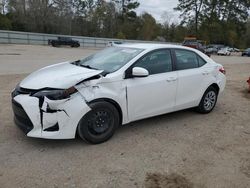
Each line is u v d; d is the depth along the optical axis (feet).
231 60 92.32
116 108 15.26
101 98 14.30
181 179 12.11
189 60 19.03
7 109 19.85
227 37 245.45
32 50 94.27
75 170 12.32
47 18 195.93
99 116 14.47
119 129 17.01
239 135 17.21
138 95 15.78
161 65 17.13
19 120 14.38
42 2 193.88
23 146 14.24
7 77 33.63
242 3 251.19
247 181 12.26
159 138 16.01
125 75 15.28
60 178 11.71
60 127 13.41
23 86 14.28
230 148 15.33
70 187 11.16
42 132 13.34
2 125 16.78
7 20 179.42
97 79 14.23
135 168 12.73
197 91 19.33
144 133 16.58
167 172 12.57
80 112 13.64
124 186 11.41
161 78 16.79
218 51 146.00
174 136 16.40
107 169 12.53
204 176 12.45
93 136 14.51
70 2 212.64
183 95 18.39
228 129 18.07
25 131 13.79
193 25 238.68
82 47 143.33
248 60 96.78
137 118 16.22
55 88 13.34
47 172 12.09
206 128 17.99
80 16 233.14
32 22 191.21
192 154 14.35
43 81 14.10
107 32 245.04
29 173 11.97
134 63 15.80
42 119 13.26
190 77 18.52
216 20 238.48
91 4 241.14
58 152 13.78
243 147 15.55
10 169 12.20
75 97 13.53
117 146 14.71
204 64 19.95
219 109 22.47
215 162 13.71
